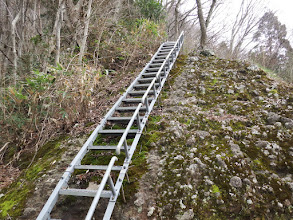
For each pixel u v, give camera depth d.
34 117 3.55
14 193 2.75
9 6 5.65
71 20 6.02
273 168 2.74
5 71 4.60
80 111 3.96
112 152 3.19
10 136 3.54
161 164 2.90
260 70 5.23
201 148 3.11
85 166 2.51
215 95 4.55
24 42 5.32
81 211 2.49
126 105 4.42
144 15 8.57
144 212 2.38
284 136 3.14
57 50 4.75
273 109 3.81
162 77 4.94
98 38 6.16
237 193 2.45
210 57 6.47
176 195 2.49
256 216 2.27
